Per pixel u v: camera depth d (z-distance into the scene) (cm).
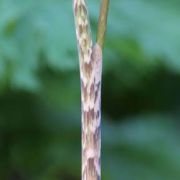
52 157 156
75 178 158
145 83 196
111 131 174
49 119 158
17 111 152
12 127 152
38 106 157
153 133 178
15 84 132
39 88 137
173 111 203
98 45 54
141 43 143
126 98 198
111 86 185
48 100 160
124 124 185
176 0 164
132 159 166
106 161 163
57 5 144
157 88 200
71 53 135
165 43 149
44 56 135
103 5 54
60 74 153
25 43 136
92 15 138
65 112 163
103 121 181
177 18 157
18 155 154
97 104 54
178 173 166
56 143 158
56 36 137
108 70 145
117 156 165
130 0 157
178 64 147
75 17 54
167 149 172
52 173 156
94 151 54
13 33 137
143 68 155
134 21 150
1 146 153
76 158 158
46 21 140
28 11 141
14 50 134
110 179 161
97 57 54
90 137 54
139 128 181
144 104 202
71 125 162
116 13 149
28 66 134
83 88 54
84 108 54
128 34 142
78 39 54
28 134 154
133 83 179
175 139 183
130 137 173
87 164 53
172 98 204
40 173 155
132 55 144
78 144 160
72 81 158
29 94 151
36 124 155
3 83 138
